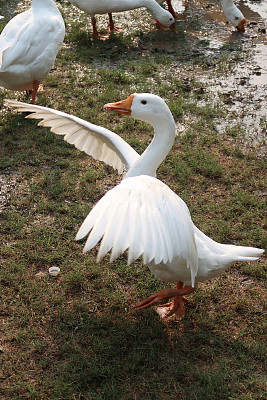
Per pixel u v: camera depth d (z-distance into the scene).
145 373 3.91
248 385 3.83
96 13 9.88
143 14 11.43
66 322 4.35
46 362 3.97
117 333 4.23
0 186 6.04
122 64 9.20
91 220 2.90
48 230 5.35
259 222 5.59
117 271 4.88
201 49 9.91
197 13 11.68
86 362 3.96
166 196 3.30
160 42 10.18
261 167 6.50
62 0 11.95
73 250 5.17
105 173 6.32
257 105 7.94
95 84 8.41
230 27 10.94
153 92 8.23
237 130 7.26
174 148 6.87
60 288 4.69
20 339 4.16
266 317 4.43
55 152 6.65
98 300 4.58
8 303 4.52
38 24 7.11
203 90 8.38
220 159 6.66
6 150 6.69
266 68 9.17
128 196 3.07
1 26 10.09
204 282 4.82
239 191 6.02
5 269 4.86
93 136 5.09
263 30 10.71
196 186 6.12
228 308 4.52
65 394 3.74
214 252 4.05
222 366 3.95
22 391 3.76
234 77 8.84
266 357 4.04
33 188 5.95
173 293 4.22
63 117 4.81
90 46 9.75
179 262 3.94
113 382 3.83
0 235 5.30
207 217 5.64
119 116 7.57
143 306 4.36
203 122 7.45
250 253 4.04
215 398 3.72
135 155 4.80
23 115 7.42
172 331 4.30
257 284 4.82
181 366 3.95
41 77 7.36
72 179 6.16
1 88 8.19
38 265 4.96
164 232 3.08
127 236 2.88
